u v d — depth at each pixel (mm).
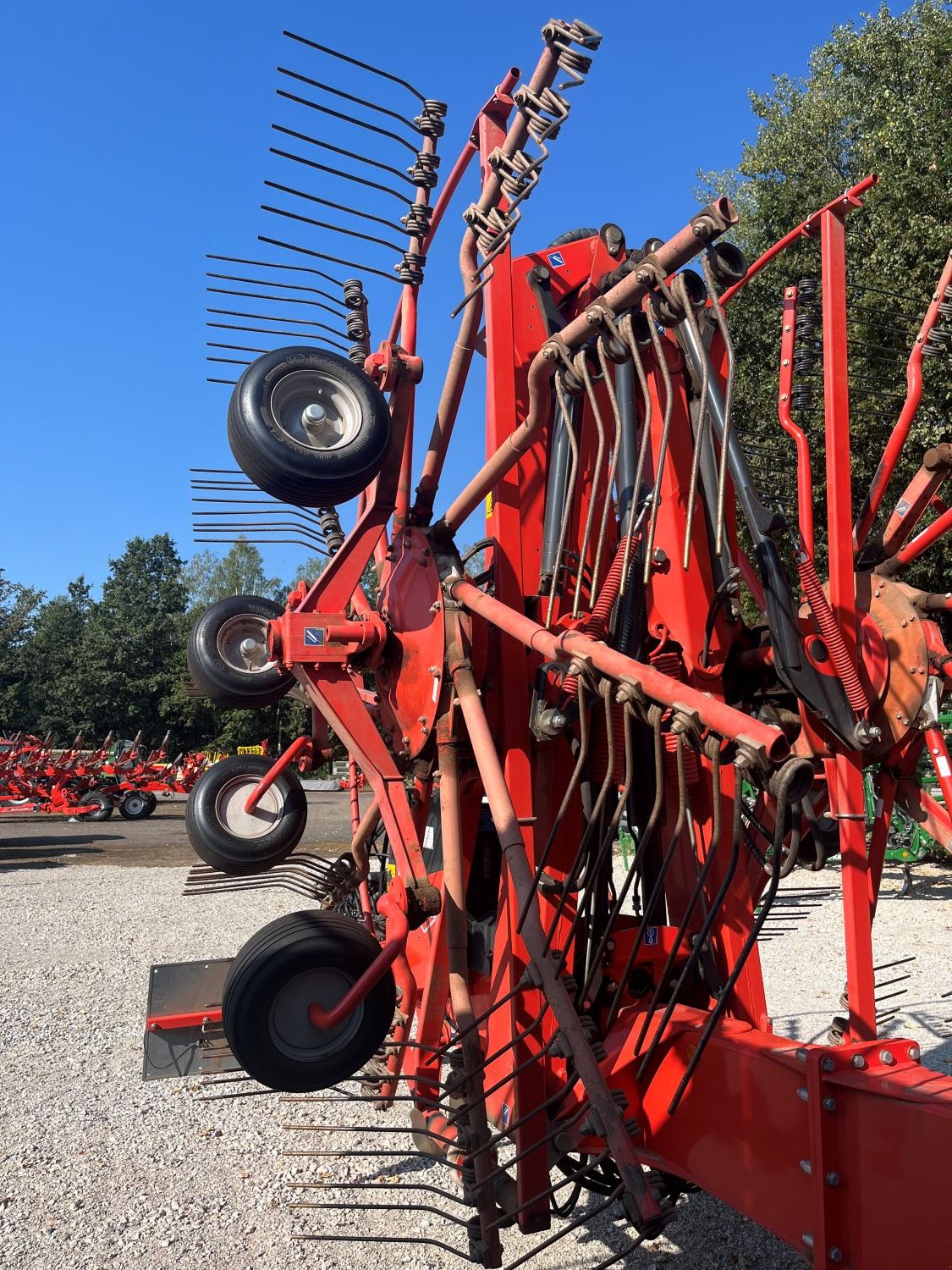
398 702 3232
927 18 13414
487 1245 2559
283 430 2826
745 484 2697
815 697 2551
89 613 71938
